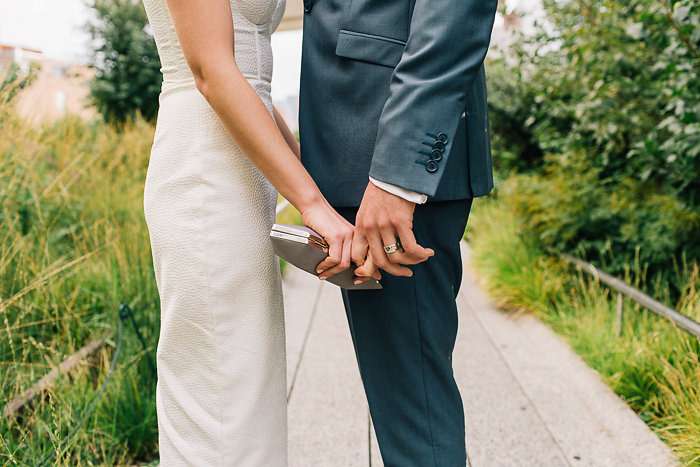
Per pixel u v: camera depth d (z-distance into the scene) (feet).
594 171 11.97
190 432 3.45
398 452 3.67
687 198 10.19
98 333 8.73
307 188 3.11
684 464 6.02
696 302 8.80
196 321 3.33
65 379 7.01
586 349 9.16
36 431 6.16
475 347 9.93
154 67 29.60
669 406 6.99
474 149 3.59
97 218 11.78
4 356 7.28
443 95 2.87
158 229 3.35
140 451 6.63
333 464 6.48
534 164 21.80
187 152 3.28
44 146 12.10
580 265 11.03
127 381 7.15
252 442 3.43
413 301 3.52
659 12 8.09
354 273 3.24
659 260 10.14
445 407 3.66
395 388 3.64
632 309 9.76
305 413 7.72
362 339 3.63
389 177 2.88
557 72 11.02
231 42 3.03
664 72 9.14
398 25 3.27
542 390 8.14
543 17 10.94
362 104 3.33
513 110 20.72
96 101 28.94
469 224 19.61
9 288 8.29
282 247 3.01
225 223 3.27
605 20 9.67
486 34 2.97
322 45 3.45
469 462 6.44
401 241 3.00
